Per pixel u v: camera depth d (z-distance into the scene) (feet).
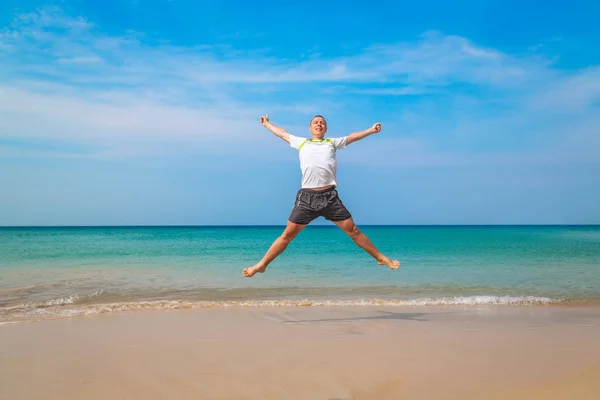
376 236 143.54
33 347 17.46
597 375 14.02
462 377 13.78
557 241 105.19
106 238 131.44
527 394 12.34
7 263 53.36
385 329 21.02
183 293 33.45
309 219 20.38
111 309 26.53
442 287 36.96
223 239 124.36
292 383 13.26
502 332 20.44
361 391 12.59
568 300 31.04
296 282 39.40
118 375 14.10
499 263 53.98
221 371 14.47
